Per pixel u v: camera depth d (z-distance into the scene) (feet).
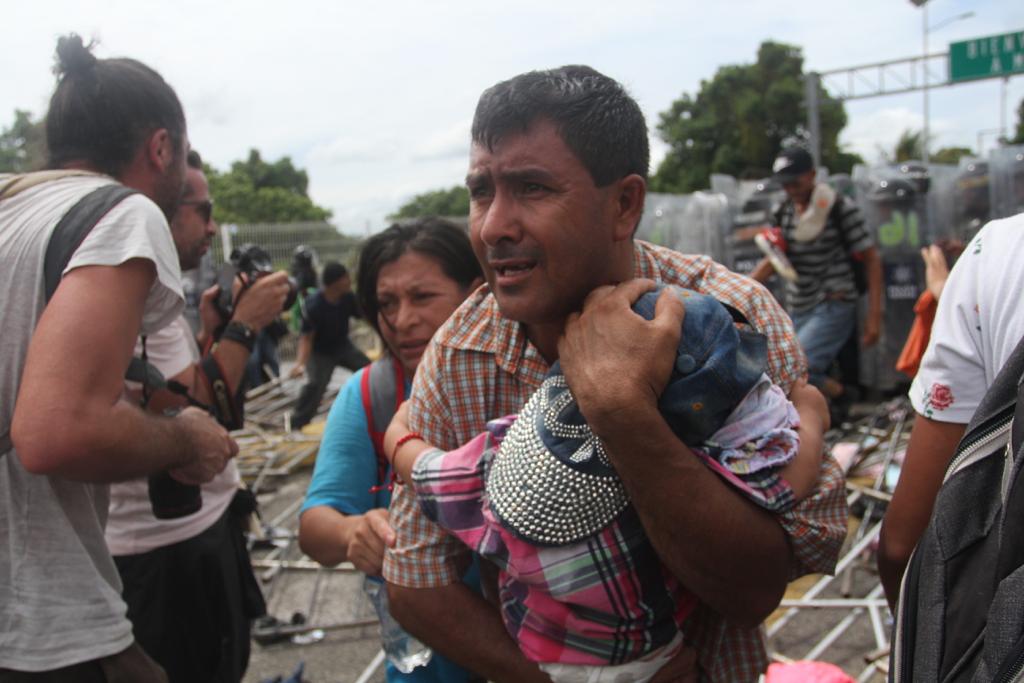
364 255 6.51
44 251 5.02
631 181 3.61
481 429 4.39
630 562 3.65
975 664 3.10
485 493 3.87
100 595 5.17
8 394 4.97
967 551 3.31
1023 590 2.81
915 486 4.34
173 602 7.93
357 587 13.91
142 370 5.98
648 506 3.45
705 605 4.27
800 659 10.62
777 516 3.65
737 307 4.13
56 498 5.04
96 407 4.75
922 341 11.88
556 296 3.59
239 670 8.54
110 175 6.07
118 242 5.03
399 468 4.44
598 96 3.49
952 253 13.01
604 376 3.35
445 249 6.29
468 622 4.37
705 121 146.51
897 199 23.35
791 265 19.51
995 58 63.67
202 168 8.69
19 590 4.92
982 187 23.72
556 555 3.64
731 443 3.60
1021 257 3.77
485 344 4.33
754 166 139.23
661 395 3.47
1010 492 2.97
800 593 12.48
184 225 8.36
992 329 3.84
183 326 7.95
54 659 4.93
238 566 8.57
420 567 4.42
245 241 40.81
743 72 143.64
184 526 7.84
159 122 6.21
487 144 3.51
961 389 4.07
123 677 5.26
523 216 3.47
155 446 5.31
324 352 24.25
